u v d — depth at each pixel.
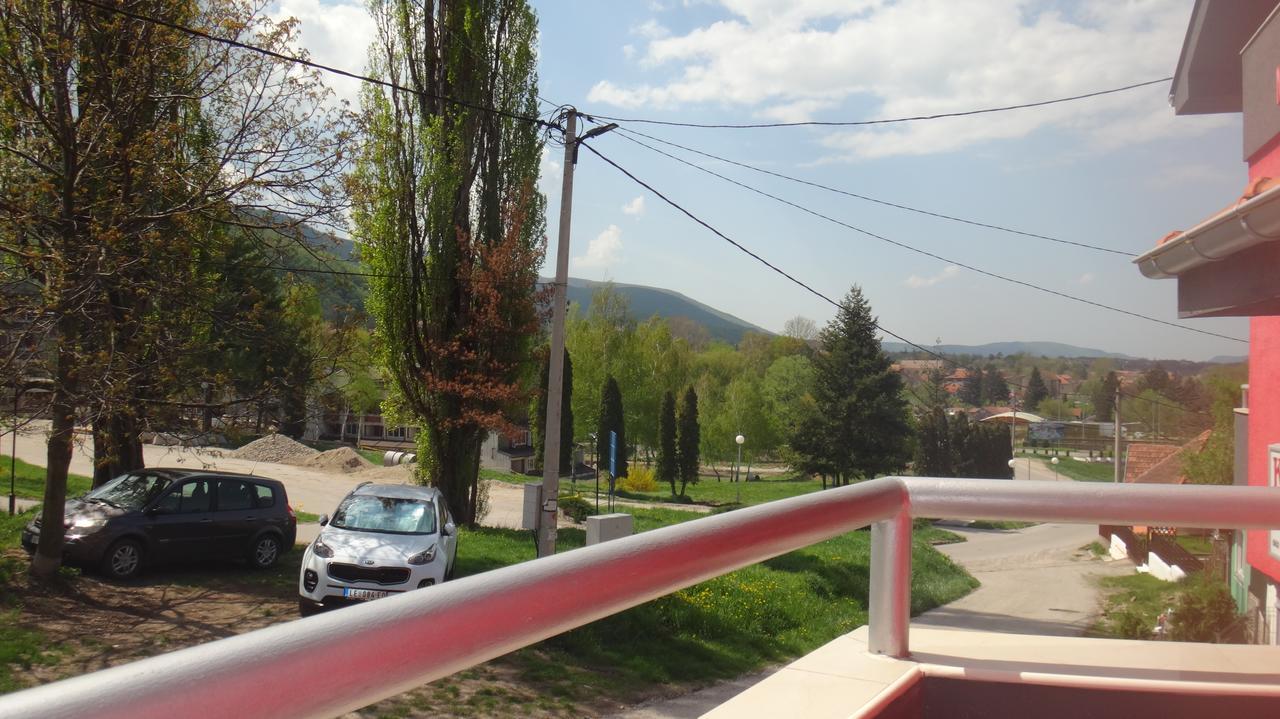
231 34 12.37
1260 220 4.06
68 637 10.91
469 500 26.83
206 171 12.66
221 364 14.08
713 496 59.19
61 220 11.48
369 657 0.67
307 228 13.33
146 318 12.45
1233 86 9.77
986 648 1.79
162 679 0.55
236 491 16.47
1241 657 1.79
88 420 11.91
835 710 1.34
